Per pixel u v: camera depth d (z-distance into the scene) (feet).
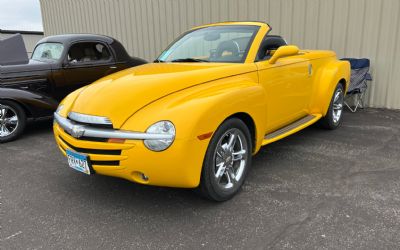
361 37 22.70
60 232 9.44
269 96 13.02
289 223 9.52
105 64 22.41
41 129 20.67
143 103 9.74
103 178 12.91
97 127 9.82
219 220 9.80
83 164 9.91
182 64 12.57
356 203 10.48
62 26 42.50
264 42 13.58
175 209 10.48
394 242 8.57
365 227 9.23
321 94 16.72
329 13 23.40
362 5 22.26
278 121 13.96
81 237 9.18
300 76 14.98
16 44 20.16
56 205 10.95
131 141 9.18
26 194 11.76
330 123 17.79
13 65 19.20
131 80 10.87
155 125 9.14
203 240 8.91
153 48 33.63
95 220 10.01
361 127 18.79
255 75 12.25
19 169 14.10
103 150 9.53
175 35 31.68
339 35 23.36
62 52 20.74
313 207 10.32
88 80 21.76
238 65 11.95
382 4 21.65
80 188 12.12
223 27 14.60
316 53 16.92
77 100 11.00
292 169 13.20
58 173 13.56
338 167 13.32
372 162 13.74
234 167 11.27
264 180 12.26
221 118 9.91
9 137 18.03
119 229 9.52
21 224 9.87
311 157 14.43
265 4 25.76
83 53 21.66
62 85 20.68
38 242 9.00
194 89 10.36
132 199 11.19
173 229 9.45
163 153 9.04
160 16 32.27
